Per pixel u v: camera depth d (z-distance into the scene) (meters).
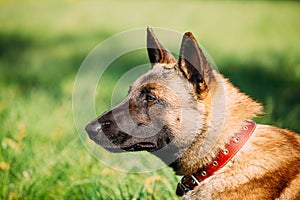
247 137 4.21
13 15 19.92
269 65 12.18
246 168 4.12
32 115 7.44
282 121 7.06
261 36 15.51
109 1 22.11
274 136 4.25
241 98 4.38
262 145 4.19
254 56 13.14
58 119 7.36
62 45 14.97
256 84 10.63
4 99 8.69
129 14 18.86
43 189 5.62
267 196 4.04
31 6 21.41
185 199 4.34
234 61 12.74
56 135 6.85
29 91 9.62
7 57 13.86
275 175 4.07
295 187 4.03
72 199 5.53
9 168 5.86
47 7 21.11
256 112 4.36
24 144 6.32
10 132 6.69
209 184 4.20
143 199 5.18
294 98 9.40
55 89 9.82
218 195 4.14
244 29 16.42
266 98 9.20
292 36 15.39
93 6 20.91
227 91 4.38
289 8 20.36
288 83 10.33
